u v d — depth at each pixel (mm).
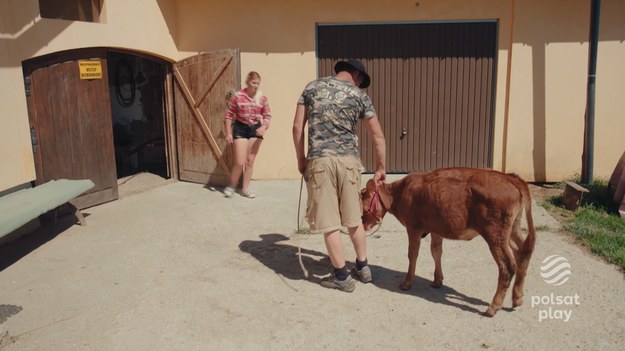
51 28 6340
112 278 5035
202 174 8594
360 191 4715
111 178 7543
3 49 5777
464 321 4176
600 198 7242
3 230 4715
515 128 8477
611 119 8281
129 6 7488
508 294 4621
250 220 6730
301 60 8578
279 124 8750
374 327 4105
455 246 5758
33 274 5141
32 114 6281
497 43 8375
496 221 4016
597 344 3857
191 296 4645
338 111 4473
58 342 3955
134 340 3965
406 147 8781
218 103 8156
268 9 8492
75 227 6469
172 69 8672
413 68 8562
